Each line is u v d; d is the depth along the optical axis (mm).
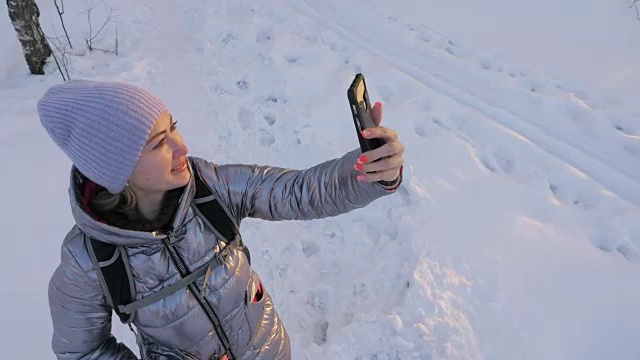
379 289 3318
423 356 2920
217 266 1635
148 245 1526
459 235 3557
